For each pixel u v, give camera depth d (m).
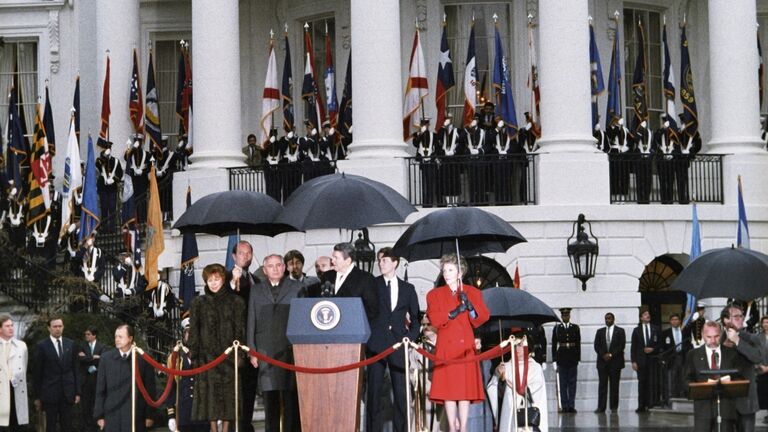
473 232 77.25
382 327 76.88
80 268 128.25
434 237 77.38
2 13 161.50
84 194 127.88
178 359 83.62
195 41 139.00
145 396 76.50
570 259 130.12
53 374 91.75
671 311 139.12
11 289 122.75
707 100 151.75
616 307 131.25
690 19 153.00
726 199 135.88
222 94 138.00
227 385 75.06
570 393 125.81
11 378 89.25
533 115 138.50
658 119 152.12
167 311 127.12
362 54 133.25
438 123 138.50
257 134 153.75
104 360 79.44
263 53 154.25
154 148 144.88
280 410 76.75
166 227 139.38
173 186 138.88
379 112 132.75
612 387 126.00
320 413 72.56
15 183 133.88
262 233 84.31
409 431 73.62
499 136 134.25
